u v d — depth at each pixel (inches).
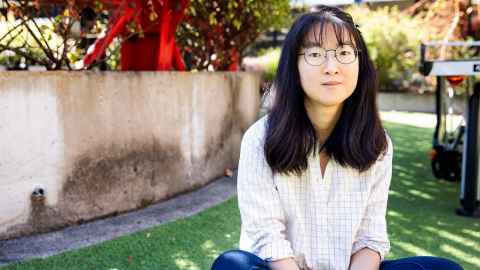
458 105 288.0
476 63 126.4
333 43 60.1
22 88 111.8
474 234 120.4
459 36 303.0
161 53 167.8
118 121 132.5
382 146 63.8
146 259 103.6
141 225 124.8
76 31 143.6
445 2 249.6
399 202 146.9
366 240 64.2
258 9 207.8
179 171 152.7
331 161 63.0
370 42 412.5
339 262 62.7
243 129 195.5
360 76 63.2
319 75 59.8
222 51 213.8
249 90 201.5
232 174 179.0
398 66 415.2
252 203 63.5
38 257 103.2
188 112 155.7
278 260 60.7
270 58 437.1
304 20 61.5
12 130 111.0
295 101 61.7
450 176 171.2
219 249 109.5
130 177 136.3
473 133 132.3
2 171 110.1
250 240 64.0
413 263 59.7
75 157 122.9
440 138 186.5
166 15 165.3
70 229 121.0
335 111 62.9
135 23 169.5
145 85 139.5
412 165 194.7
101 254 105.3
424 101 394.0
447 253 109.0
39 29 127.2
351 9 446.0
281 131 61.3
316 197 62.4
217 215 132.6
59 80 118.4
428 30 328.8
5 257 102.9
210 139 167.9
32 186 115.3
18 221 113.6
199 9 198.4
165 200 147.3
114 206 132.4
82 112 123.8
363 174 63.4
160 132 145.0
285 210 63.8
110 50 188.9
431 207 142.1
